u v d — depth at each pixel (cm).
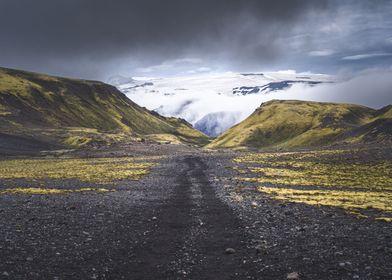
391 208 4459
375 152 15750
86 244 2744
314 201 5069
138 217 3888
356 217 3781
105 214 3984
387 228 3253
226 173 10706
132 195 5875
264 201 5059
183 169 12600
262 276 2114
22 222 3447
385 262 2269
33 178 9700
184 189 6844
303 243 2759
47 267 2216
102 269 2219
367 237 2914
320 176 9638
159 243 2827
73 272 2152
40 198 5331
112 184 7869
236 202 4997
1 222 3428
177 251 2612
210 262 2370
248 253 2550
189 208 4528
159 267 2277
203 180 8694
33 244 2681
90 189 6712
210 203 4944
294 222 3544
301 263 2303
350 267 2194
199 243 2828
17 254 2427
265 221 3603
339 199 5322
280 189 6594
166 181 8569
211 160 17312
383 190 6900
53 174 10994
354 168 11850
